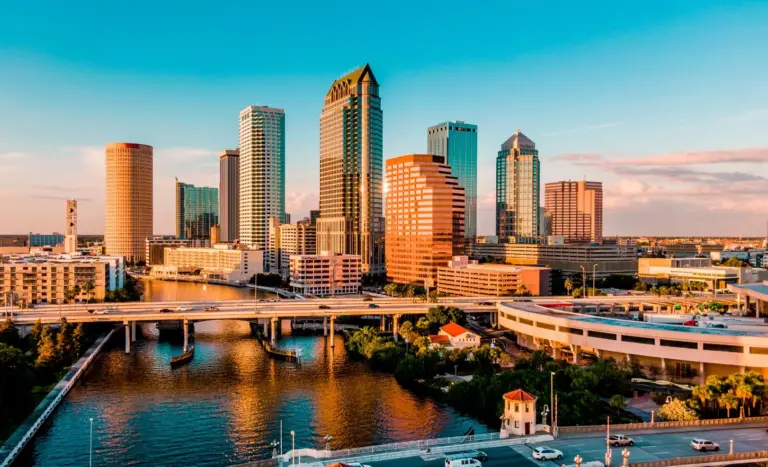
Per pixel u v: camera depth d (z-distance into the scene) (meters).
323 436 173.75
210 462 156.25
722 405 171.50
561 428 152.88
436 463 132.62
